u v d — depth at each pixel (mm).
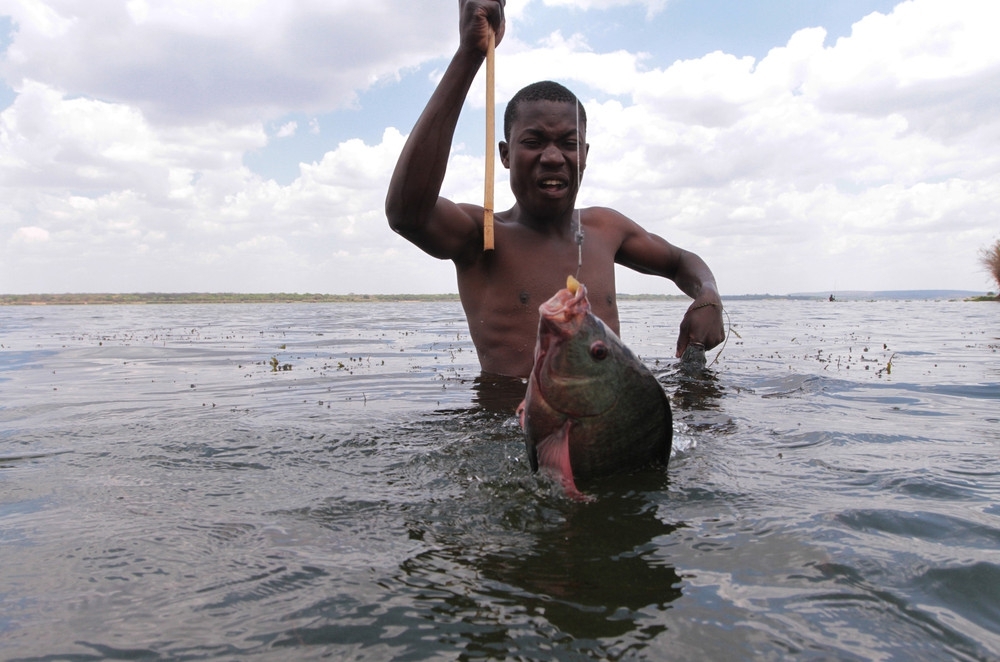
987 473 2492
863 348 7629
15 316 19141
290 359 7035
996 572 1664
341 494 2287
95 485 2477
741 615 1463
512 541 1874
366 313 20406
